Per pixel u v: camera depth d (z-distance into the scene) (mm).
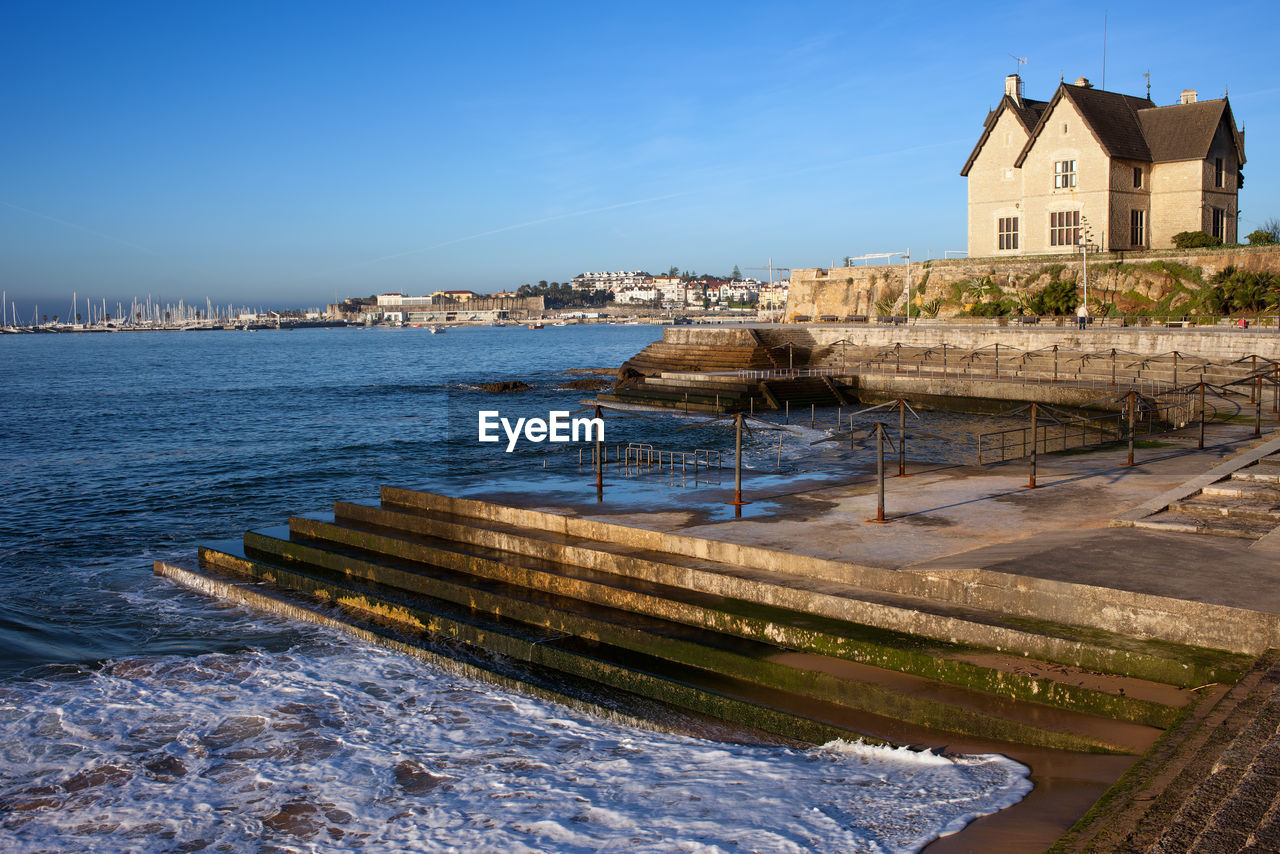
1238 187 70562
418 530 22453
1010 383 46375
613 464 29219
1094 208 66562
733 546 16906
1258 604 11594
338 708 15070
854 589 15000
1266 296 56281
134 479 39094
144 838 11055
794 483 23422
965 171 75125
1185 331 47469
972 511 19109
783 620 14656
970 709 11766
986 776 10688
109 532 29281
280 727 14320
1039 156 69562
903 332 62281
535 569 18484
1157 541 15250
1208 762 8320
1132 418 23953
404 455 44688
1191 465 23562
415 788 12039
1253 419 32375
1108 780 10125
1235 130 68312
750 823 10109
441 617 18109
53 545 27578
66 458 45406
